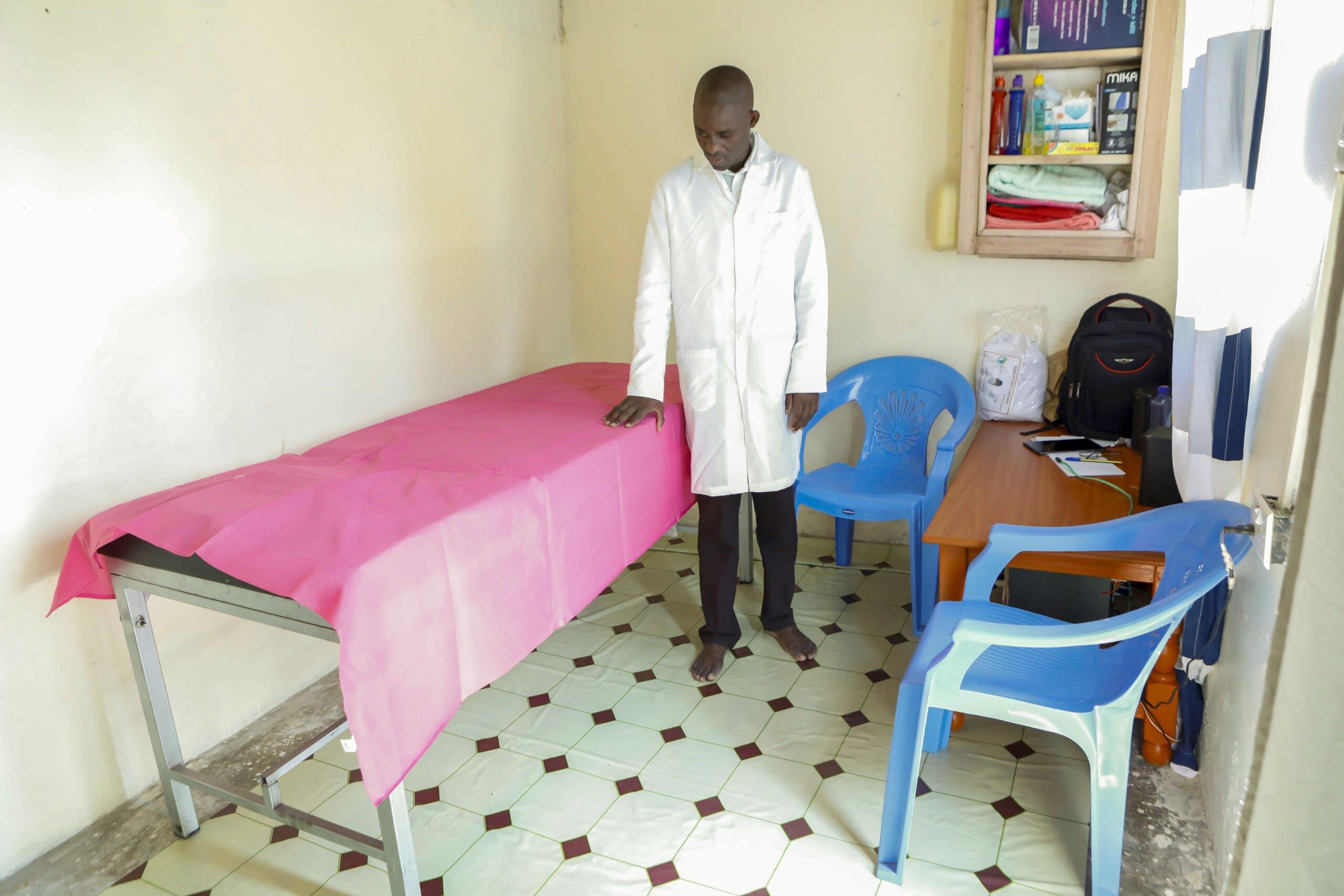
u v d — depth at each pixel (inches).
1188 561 60.8
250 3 81.4
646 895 65.2
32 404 66.8
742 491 91.9
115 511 65.5
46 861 70.6
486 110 115.3
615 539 83.7
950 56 108.8
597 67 127.7
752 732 85.2
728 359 88.6
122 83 70.9
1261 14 50.4
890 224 117.3
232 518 60.1
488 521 64.6
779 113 119.2
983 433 107.8
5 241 64.0
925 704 61.2
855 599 113.0
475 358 117.9
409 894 60.4
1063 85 103.0
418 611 57.7
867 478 114.0
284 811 65.5
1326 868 30.9
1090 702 60.2
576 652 102.0
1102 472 89.7
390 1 97.7
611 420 87.3
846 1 112.0
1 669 67.1
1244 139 52.9
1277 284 51.2
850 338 123.6
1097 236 100.1
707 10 119.4
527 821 73.9
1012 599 88.3
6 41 62.9
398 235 102.0
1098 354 101.5
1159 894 63.2
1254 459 56.9
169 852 71.6
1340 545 29.2
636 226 131.6
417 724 57.9
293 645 93.8
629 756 82.4
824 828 71.6
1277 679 32.1
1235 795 61.3
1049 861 66.9
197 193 77.8
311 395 92.1
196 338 79.0
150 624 68.2
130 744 77.4
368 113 96.0
